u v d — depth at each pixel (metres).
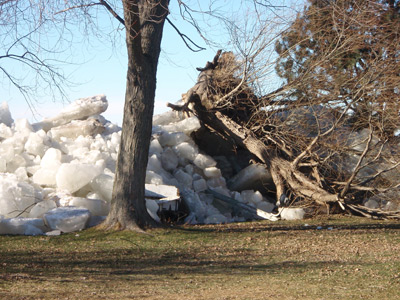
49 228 13.91
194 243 12.29
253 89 19.64
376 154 18.34
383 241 12.67
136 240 12.37
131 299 6.89
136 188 13.38
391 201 18.70
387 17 19.89
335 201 17.52
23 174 16.97
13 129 20.41
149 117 13.52
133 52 13.02
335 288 7.65
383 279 8.23
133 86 13.41
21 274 8.85
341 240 12.88
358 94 18.34
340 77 18.25
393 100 18.12
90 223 14.27
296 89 18.97
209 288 7.82
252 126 20.12
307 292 7.38
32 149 18.34
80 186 16.23
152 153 20.12
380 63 18.20
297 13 18.75
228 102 19.88
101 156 18.53
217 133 21.20
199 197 19.09
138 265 10.01
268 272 9.20
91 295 7.18
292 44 19.33
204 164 20.50
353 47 18.50
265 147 19.62
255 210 18.42
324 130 19.66
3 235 13.22
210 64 21.16
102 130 21.36
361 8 19.02
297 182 18.55
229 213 18.91
